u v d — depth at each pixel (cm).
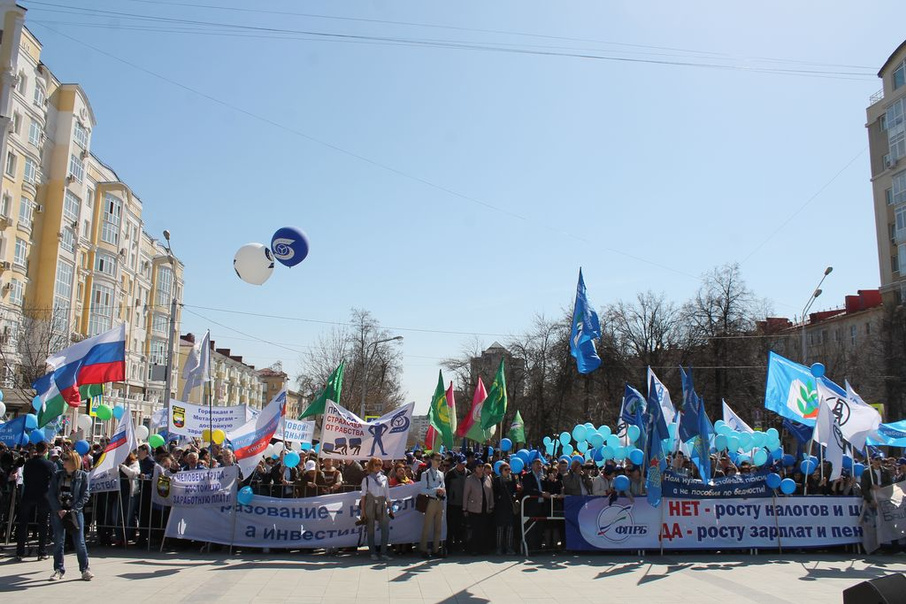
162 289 6669
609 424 4575
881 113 5588
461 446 3334
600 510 1290
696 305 4434
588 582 1022
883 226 5481
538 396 5097
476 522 1285
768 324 4681
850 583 1030
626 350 4681
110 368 1330
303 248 1212
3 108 3853
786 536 1310
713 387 4278
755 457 1587
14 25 3928
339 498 1278
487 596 916
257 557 1202
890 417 3897
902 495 1337
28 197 4122
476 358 6438
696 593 947
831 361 5144
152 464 1320
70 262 4600
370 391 5406
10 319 3716
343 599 883
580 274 1441
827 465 1543
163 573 1034
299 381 6119
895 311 4138
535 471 1351
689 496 1309
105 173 5312
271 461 1596
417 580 1020
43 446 1121
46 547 1129
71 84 4572
